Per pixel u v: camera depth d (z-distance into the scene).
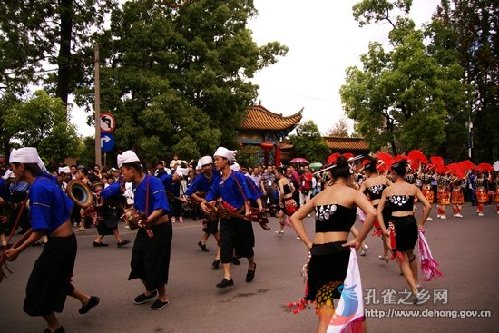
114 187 10.27
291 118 31.30
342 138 43.72
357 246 3.83
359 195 3.94
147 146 19.45
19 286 7.08
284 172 17.44
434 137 26.59
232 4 23.22
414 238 6.13
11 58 18.39
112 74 20.20
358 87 27.66
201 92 21.84
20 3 18.23
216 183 7.21
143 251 5.84
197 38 21.39
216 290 6.68
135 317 5.47
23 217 11.12
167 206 5.73
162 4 22.36
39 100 14.77
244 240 7.06
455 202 17.22
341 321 3.59
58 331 4.80
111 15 21.48
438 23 29.89
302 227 4.13
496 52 33.12
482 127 33.50
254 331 4.91
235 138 25.16
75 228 13.79
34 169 4.73
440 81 26.58
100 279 7.39
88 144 23.41
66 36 20.09
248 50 23.34
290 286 6.85
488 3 32.84
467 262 8.48
